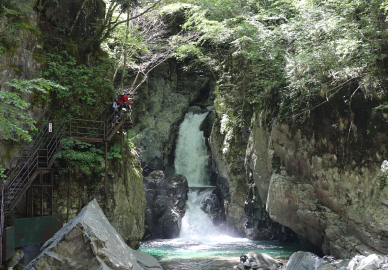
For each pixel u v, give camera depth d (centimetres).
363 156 1544
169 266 1706
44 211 1581
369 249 1455
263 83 2203
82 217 637
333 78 1669
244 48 2372
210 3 2545
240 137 2662
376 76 1566
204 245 2373
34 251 1372
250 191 2473
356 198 1548
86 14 2019
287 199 1836
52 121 1633
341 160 1620
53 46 1786
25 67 1539
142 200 2048
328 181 1667
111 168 1755
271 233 2489
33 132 1554
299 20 1886
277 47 1948
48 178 1619
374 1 1576
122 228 1767
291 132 1838
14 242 1214
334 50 1641
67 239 606
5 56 1448
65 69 1714
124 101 1752
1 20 1478
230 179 2692
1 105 1040
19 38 1504
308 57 1678
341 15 1712
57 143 1531
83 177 1677
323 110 1703
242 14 2400
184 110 3541
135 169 2047
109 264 611
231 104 2695
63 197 1622
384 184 1432
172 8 2500
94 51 1983
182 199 2867
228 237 2691
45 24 1819
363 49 1581
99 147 1758
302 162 1794
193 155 3391
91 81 1861
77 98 1786
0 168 1212
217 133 2866
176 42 2786
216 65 3108
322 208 1686
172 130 3422
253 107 2480
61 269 596
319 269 1252
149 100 3409
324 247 1702
